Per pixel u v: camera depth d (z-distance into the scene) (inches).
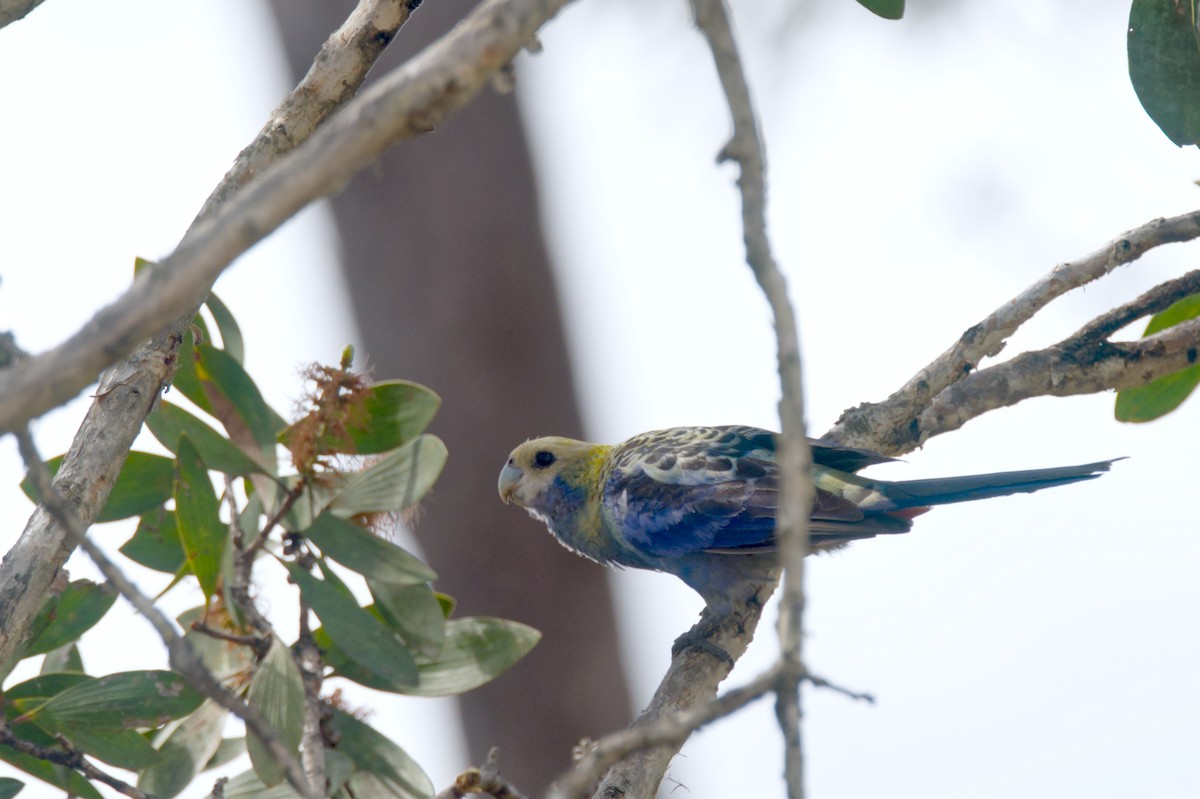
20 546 274.1
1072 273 439.5
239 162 309.0
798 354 180.9
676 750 218.5
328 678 327.0
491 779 250.4
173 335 296.5
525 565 870.4
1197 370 458.3
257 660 302.5
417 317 859.4
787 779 179.5
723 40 176.7
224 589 301.3
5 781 304.7
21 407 158.2
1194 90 363.6
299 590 310.0
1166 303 452.8
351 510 315.3
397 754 316.8
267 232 156.3
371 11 315.6
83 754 299.6
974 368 460.8
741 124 178.5
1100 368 454.0
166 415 307.1
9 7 299.6
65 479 279.3
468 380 860.6
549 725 882.8
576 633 878.4
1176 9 361.1
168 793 309.0
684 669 438.9
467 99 158.4
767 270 180.7
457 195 863.7
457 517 864.9
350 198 861.2
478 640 333.7
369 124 155.3
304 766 281.3
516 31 157.0
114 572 204.7
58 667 342.3
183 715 304.5
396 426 319.9
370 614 310.5
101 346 158.1
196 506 290.8
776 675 179.3
